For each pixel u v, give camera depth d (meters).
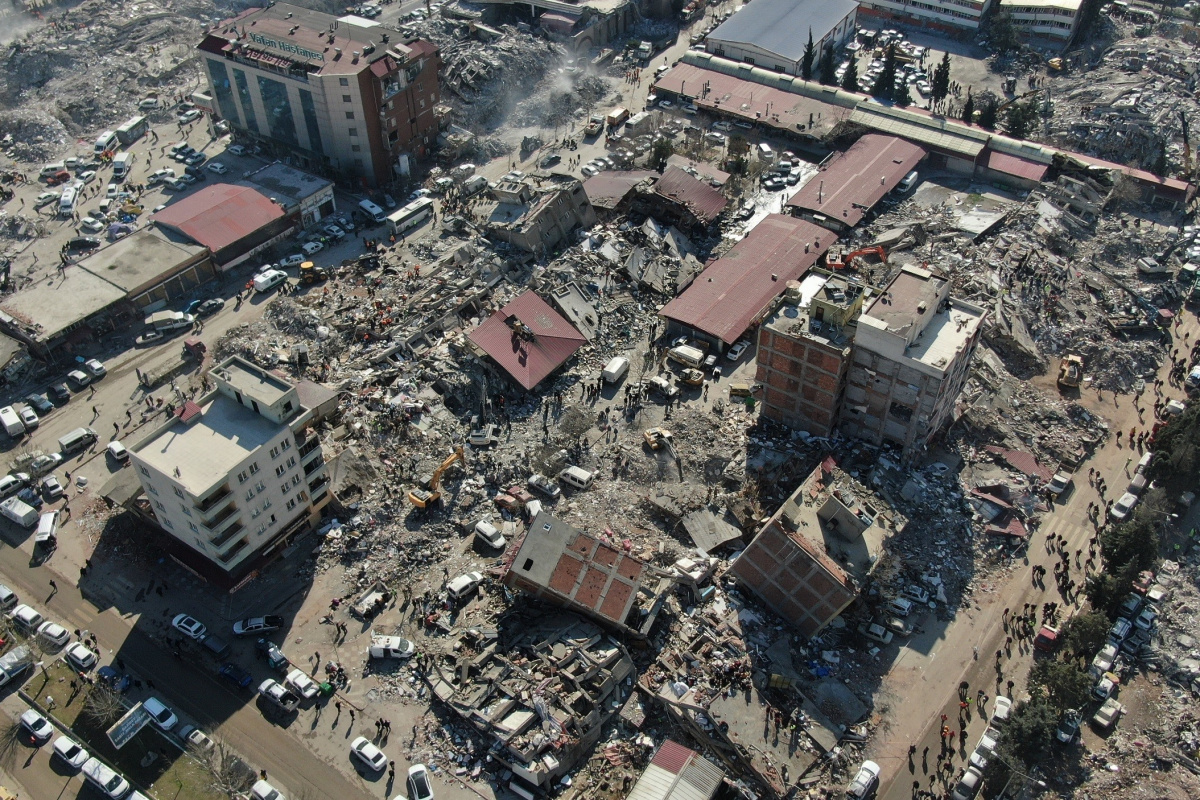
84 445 120.44
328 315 138.88
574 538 97.06
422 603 101.06
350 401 123.44
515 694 89.50
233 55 170.12
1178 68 199.62
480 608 99.88
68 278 140.50
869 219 163.62
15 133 182.38
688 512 109.56
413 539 107.06
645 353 134.75
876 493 112.00
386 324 136.38
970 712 92.69
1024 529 109.69
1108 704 92.75
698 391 128.50
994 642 99.06
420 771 85.75
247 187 158.38
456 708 89.00
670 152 174.62
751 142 187.12
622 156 180.12
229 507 95.56
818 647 98.12
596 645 93.75
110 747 89.00
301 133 172.88
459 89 193.12
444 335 134.88
